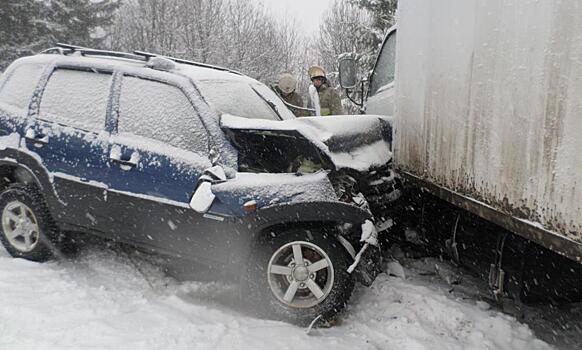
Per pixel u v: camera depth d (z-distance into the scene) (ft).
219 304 12.83
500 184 8.73
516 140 8.19
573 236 6.79
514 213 8.29
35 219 14.67
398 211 15.46
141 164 13.01
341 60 21.99
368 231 11.94
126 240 13.50
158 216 12.80
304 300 12.05
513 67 8.28
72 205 13.98
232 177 12.34
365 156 14.67
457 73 10.53
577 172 6.67
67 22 97.19
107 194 13.38
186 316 11.70
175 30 98.84
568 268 9.68
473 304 12.98
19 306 11.26
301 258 11.98
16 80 15.71
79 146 13.84
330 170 12.83
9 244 15.16
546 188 7.38
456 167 10.65
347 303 12.60
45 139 14.26
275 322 11.79
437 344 10.96
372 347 10.83
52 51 16.22
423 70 12.66
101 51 15.70
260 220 11.79
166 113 13.47
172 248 12.88
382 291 13.55
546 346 11.02
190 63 16.89
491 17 8.99
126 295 12.67
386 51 20.92
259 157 13.44
